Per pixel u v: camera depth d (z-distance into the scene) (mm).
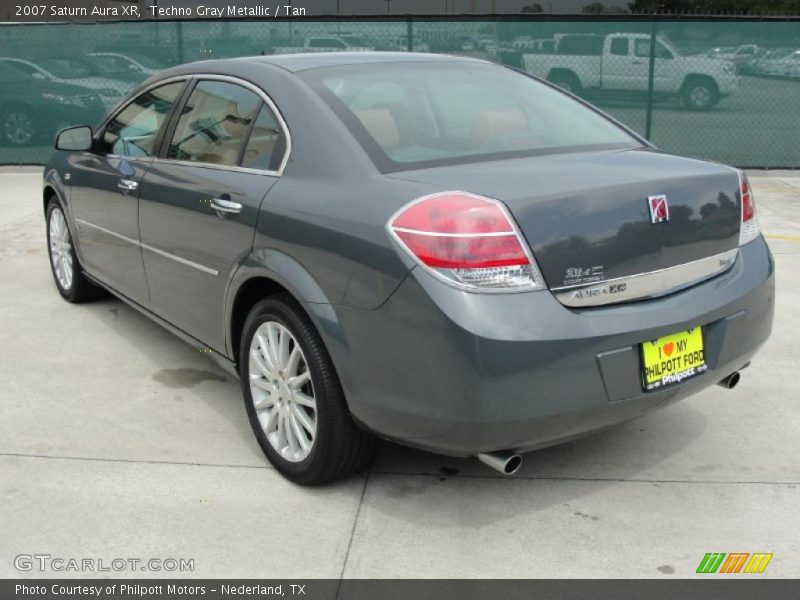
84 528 2818
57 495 3021
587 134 3361
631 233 2625
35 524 2842
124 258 4254
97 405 3803
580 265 2533
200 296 3539
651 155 3168
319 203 2809
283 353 3051
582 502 2984
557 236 2496
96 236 4578
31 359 4367
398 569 2602
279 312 2992
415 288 2457
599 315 2555
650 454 3332
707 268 2867
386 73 3402
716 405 3783
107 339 4672
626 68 10352
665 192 2725
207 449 3387
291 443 3076
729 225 2943
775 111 10367
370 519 2875
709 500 2990
